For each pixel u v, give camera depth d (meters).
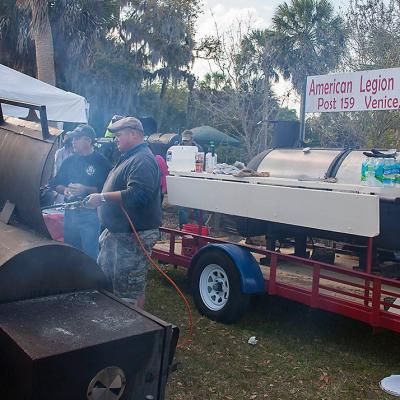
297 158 5.29
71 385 1.87
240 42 19.56
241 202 5.19
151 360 2.07
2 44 17.28
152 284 6.20
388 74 5.00
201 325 4.92
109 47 26.97
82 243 5.28
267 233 5.38
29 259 2.20
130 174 3.95
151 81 30.17
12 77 7.92
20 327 1.98
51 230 5.11
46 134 2.52
